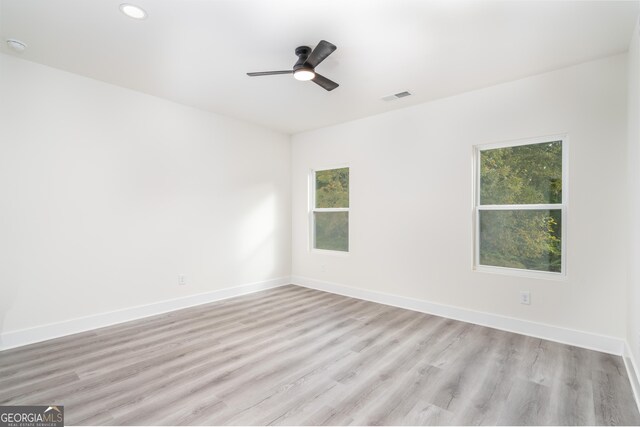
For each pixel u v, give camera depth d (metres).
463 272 3.51
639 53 2.05
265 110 4.16
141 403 1.98
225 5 2.05
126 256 3.48
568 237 2.88
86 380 2.25
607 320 2.69
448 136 3.62
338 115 4.34
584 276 2.79
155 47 2.61
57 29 2.35
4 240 2.75
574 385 2.19
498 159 3.35
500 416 1.87
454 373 2.37
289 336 3.08
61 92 3.04
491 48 2.57
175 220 3.90
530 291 3.07
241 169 4.64
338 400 2.03
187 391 2.12
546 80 3.00
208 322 3.46
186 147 4.00
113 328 3.26
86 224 3.20
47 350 2.72
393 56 2.71
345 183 4.75
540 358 2.59
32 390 2.12
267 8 2.08
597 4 2.01
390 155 4.14
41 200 2.93
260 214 4.91
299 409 1.93
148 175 3.66
